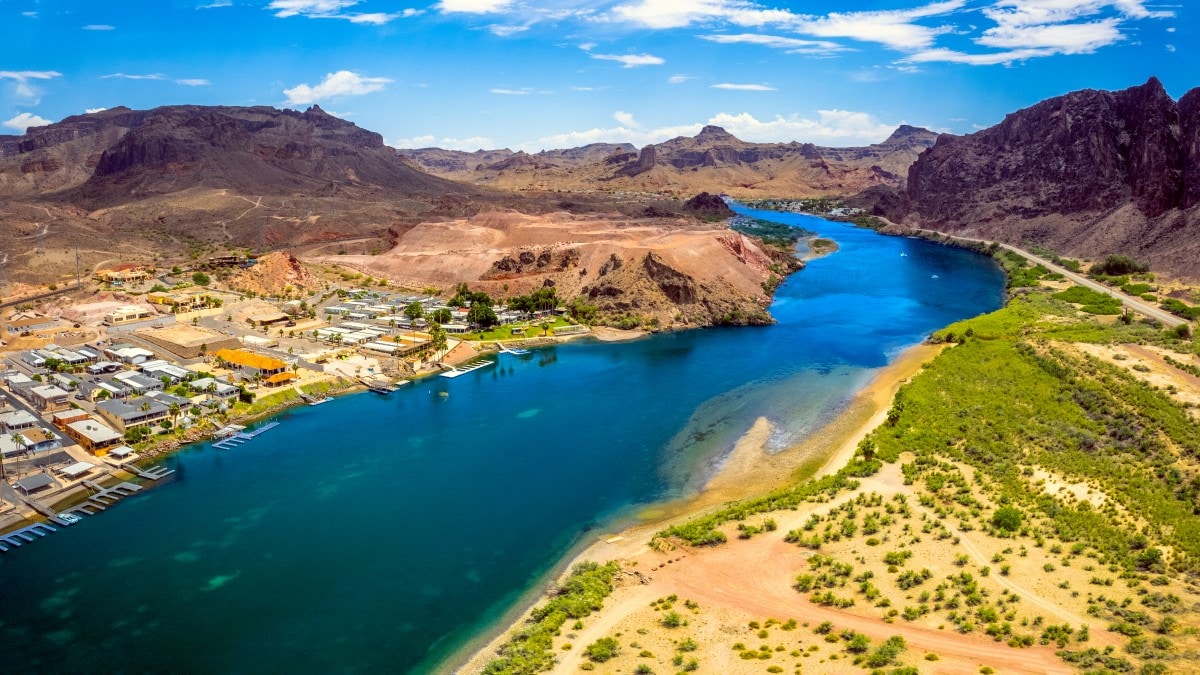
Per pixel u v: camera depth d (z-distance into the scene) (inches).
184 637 3196.4
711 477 4638.3
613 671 2748.5
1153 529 3543.3
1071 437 4690.0
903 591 3179.1
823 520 3833.7
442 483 4658.0
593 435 5408.5
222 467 4933.6
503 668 2822.3
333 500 4446.4
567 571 3627.0
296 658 3051.2
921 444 4653.1
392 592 3499.0
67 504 4387.3
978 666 2655.0
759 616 3097.9
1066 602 3019.2
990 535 3555.6
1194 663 2514.8
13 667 3014.3
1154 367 5797.2
